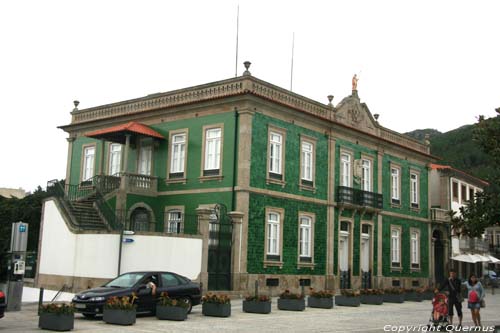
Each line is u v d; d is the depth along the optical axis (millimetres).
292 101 29922
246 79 27281
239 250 26094
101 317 17391
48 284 25703
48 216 26859
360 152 34844
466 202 15648
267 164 28062
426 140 42625
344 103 33656
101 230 24016
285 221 28875
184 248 24062
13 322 16125
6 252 30688
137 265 23156
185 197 28656
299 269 29422
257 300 20094
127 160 29156
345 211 32969
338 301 24938
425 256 40906
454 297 17594
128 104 32219
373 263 34969
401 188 38719
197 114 29062
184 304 17219
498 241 61094
